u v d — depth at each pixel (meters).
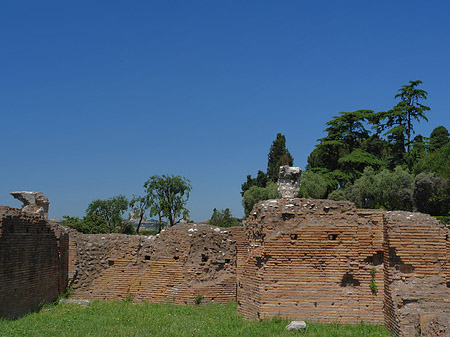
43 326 16.06
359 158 54.56
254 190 61.91
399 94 57.78
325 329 15.62
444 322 13.88
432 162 48.03
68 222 48.53
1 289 16.91
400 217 16.06
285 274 17.00
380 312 16.58
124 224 63.91
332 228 17.19
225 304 22.41
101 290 23.61
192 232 23.30
